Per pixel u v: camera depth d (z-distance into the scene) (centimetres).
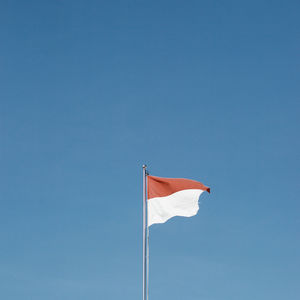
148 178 3644
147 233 3484
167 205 3569
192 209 3562
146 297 3272
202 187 3603
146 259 3406
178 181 3622
